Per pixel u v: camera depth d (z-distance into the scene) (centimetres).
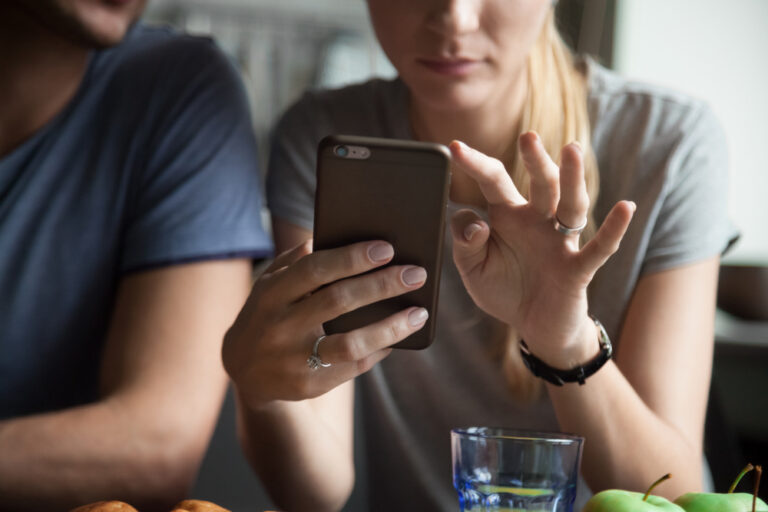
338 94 145
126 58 142
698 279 124
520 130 130
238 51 369
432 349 134
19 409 131
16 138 136
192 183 131
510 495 75
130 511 75
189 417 117
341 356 87
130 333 122
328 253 84
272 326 90
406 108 138
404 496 138
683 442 110
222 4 365
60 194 133
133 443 113
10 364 130
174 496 116
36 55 131
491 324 130
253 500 185
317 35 371
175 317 122
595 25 173
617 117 134
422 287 87
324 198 85
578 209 88
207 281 125
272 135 149
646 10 322
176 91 137
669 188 127
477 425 134
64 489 110
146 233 128
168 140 134
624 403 105
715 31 327
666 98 133
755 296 265
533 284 96
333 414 125
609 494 75
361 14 372
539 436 80
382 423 138
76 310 132
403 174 84
